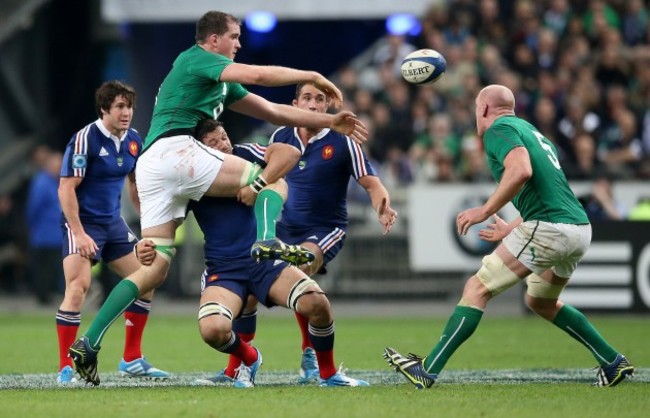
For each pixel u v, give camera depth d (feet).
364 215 214.69
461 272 210.18
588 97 218.38
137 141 109.60
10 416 75.72
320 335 95.09
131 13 229.04
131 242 110.11
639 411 78.48
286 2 227.20
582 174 199.21
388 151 228.02
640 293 179.93
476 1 240.32
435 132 221.25
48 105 257.34
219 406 80.12
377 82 245.24
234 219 95.20
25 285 256.93
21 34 244.22
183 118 93.09
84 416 75.51
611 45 229.04
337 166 106.63
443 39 237.25
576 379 102.94
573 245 91.30
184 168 91.61
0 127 244.22
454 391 89.92
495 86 94.68
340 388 93.20
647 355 127.44
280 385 97.86
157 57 258.57
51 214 214.90
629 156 207.31
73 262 105.91
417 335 157.58
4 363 122.11
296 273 94.38
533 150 91.50
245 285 95.40
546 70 228.43
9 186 245.45
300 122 95.50
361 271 215.72
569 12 237.25
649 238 179.42
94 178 106.83
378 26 270.46
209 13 93.97
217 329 91.20
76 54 261.85
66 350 103.60
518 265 90.99
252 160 98.53
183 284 226.17
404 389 91.91
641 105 219.82
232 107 96.89
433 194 204.44
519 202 92.89
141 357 106.73
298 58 271.28
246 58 268.62
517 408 79.46
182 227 225.56
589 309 181.27
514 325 175.52
